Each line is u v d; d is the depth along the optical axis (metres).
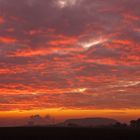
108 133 90.31
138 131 102.69
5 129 104.56
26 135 81.62
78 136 81.06
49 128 112.94
